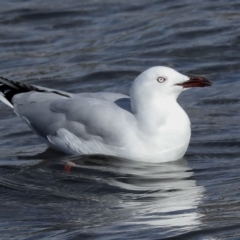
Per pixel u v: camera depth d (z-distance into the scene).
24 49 20.09
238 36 19.64
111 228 10.06
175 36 20.03
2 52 19.94
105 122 12.81
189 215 10.38
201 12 21.62
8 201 11.46
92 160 12.94
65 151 13.41
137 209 10.80
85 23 21.70
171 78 12.61
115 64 18.48
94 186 11.91
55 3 23.20
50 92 13.77
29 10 22.55
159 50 19.27
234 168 12.46
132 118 12.79
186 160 12.94
